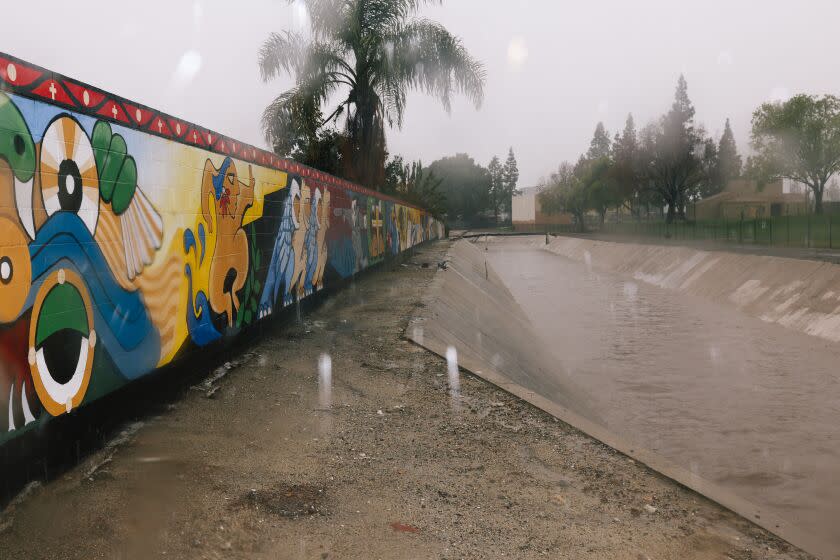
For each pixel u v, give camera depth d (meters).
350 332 8.75
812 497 9.25
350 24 19.72
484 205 119.38
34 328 3.48
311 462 4.38
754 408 14.16
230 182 6.57
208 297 6.03
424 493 4.05
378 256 18.59
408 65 20.50
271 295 8.16
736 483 9.94
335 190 12.33
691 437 12.33
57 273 3.69
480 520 3.74
